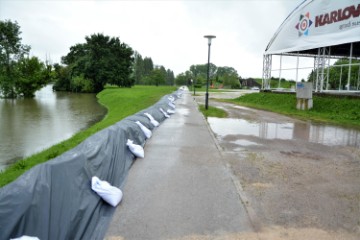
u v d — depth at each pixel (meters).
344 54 28.97
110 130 6.52
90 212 3.85
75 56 74.31
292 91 25.83
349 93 20.20
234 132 11.00
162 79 103.44
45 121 20.05
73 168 4.05
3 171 7.63
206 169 6.30
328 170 6.48
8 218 2.81
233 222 4.00
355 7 18.72
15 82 46.69
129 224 3.89
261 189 5.22
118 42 70.00
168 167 6.40
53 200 3.30
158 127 11.65
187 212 4.26
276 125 13.01
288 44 25.05
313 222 4.07
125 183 5.40
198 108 19.91
